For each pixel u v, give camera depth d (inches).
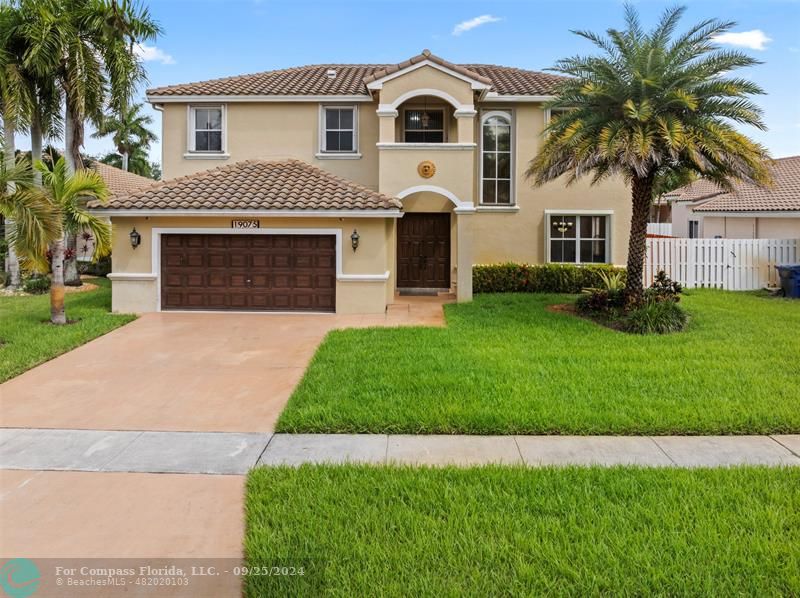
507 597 174.7
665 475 253.4
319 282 685.3
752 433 309.6
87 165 1268.5
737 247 872.9
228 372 439.8
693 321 595.2
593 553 193.6
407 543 201.2
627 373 405.7
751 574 183.0
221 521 225.6
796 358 444.5
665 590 176.2
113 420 340.8
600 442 299.4
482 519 215.6
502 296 801.6
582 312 654.5
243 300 689.0
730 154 558.9
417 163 740.0
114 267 684.1
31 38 802.8
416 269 871.7
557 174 652.1
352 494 237.6
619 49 611.2
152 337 556.7
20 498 244.4
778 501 228.2
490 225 869.8
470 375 398.9
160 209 661.9
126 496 246.2
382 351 474.6
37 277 919.7
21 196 530.0
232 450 295.0
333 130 852.6
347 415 325.4
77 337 535.5
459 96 743.7
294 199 674.8
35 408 361.4
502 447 293.6
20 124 834.8
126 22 852.0
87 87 842.2
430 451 289.3
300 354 492.1
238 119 847.7
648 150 538.3
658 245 879.7
